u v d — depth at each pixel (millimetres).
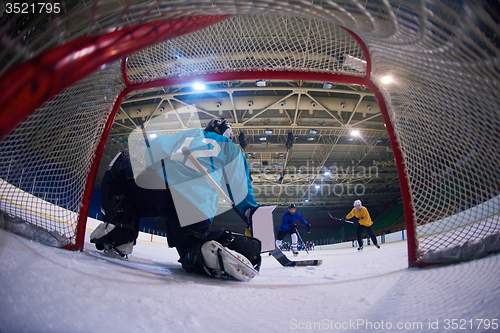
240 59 2049
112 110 1980
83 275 897
